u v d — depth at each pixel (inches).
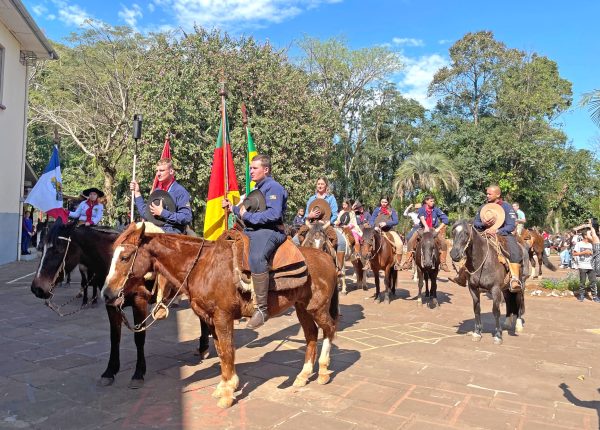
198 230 884.0
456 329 330.6
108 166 1092.5
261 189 191.5
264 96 832.3
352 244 476.4
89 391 198.8
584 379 224.2
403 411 181.8
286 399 192.5
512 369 238.8
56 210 572.4
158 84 758.5
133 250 183.2
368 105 1672.0
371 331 319.6
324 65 1518.2
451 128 1608.0
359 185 1752.0
